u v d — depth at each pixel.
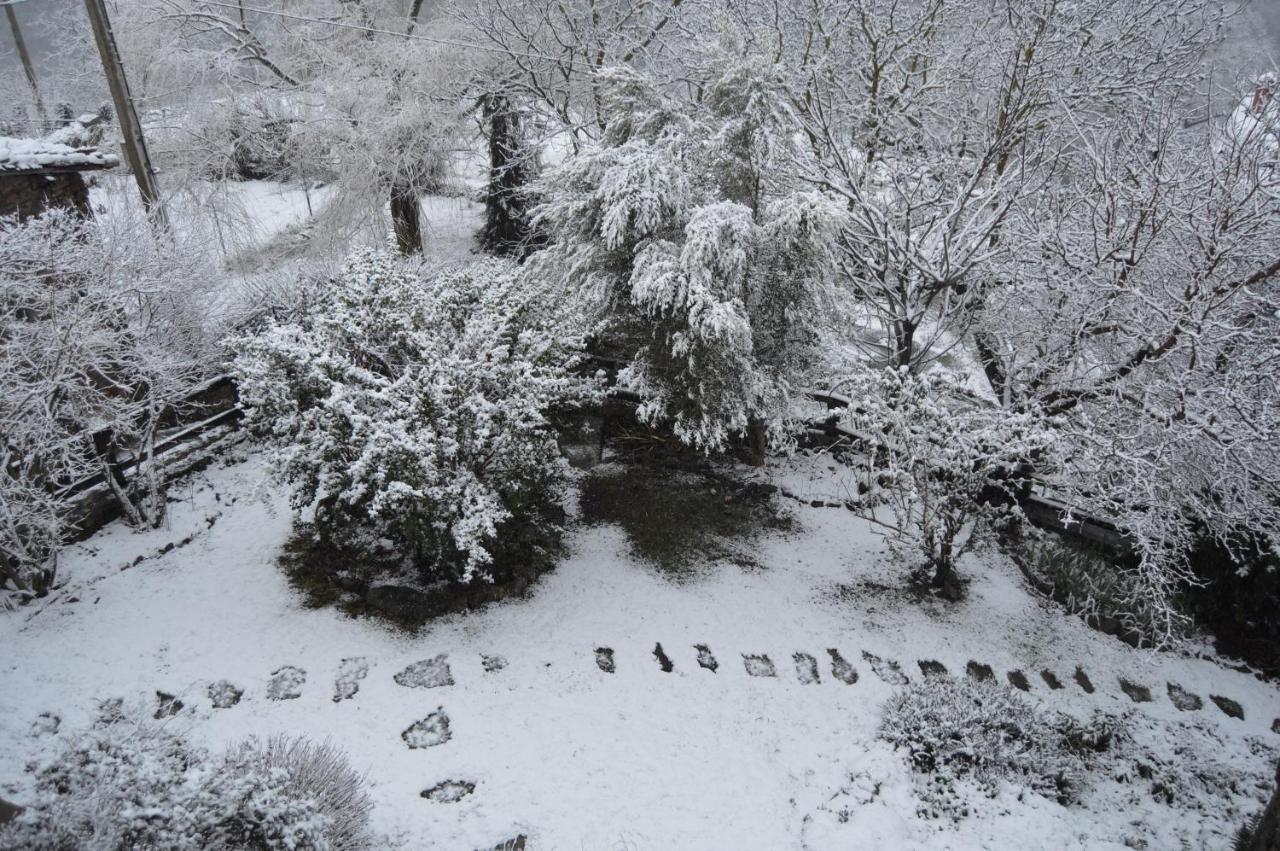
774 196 8.21
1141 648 6.79
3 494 5.75
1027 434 6.47
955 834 4.97
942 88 10.53
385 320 7.02
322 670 5.70
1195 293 6.91
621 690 5.80
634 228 7.26
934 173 9.66
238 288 10.90
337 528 6.68
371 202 13.20
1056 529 8.02
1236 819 5.31
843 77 10.52
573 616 6.45
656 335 7.70
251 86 13.41
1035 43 8.34
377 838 4.46
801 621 6.67
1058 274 7.82
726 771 5.26
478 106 14.20
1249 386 6.43
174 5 12.77
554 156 15.02
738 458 8.90
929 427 6.70
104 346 6.73
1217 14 10.14
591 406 9.03
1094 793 5.44
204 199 12.93
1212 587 6.98
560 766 5.13
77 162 7.91
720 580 7.05
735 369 7.51
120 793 3.62
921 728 5.62
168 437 8.24
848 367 8.46
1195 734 6.01
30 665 5.51
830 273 7.62
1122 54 10.05
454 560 6.26
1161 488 6.59
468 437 6.17
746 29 10.35
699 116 8.01
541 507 7.25
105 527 7.12
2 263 6.43
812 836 4.83
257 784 3.95
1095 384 7.71
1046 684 6.32
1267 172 7.01
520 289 7.84
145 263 7.68
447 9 13.48
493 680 5.75
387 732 5.24
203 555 6.89
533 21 13.01
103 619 6.03
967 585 7.37
